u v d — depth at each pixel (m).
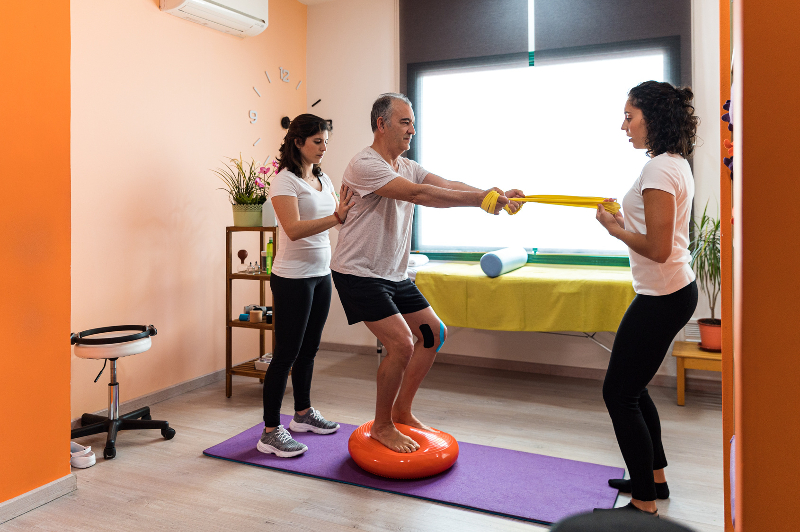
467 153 4.30
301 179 2.69
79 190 3.01
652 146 1.88
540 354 4.11
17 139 2.07
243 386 3.86
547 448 2.71
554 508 2.11
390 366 2.37
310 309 2.72
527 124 4.11
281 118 4.54
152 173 3.43
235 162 4.07
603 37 3.85
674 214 1.76
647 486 1.95
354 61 4.63
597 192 3.96
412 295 2.54
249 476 2.43
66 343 2.27
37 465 2.17
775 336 0.75
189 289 3.73
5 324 2.06
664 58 3.70
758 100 0.74
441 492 2.25
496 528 2.00
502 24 4.13
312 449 2.70
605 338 3.92
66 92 2.23
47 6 2.15
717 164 3.61
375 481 2.35
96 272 3.12
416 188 2.19
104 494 2.26
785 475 0.75
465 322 3.73
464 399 3.48
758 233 0.75
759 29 0.74
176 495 2.25
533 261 4.16
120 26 3.20
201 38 3.76
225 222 4.01
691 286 1.87
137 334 2.83
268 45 4.37
